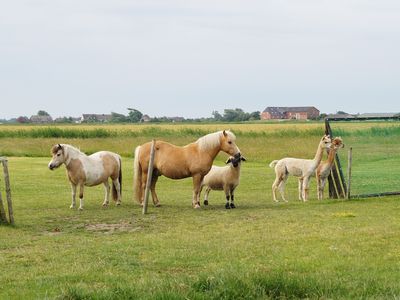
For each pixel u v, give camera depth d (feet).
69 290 25.66
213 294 25.05
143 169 63.26
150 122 441.27
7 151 152.05
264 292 25.61
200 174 60.75
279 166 67.56
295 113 499.92
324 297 25.32
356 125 74.95
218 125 323.16
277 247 37.40
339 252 35.45
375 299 24.44
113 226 49.88
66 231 47.70
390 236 40.27
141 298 24.66
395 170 73.00
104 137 208.23
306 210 55.98
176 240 41.09
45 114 517.96
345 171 74.02
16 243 41.78
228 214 55.26
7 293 27.63
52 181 90.02
